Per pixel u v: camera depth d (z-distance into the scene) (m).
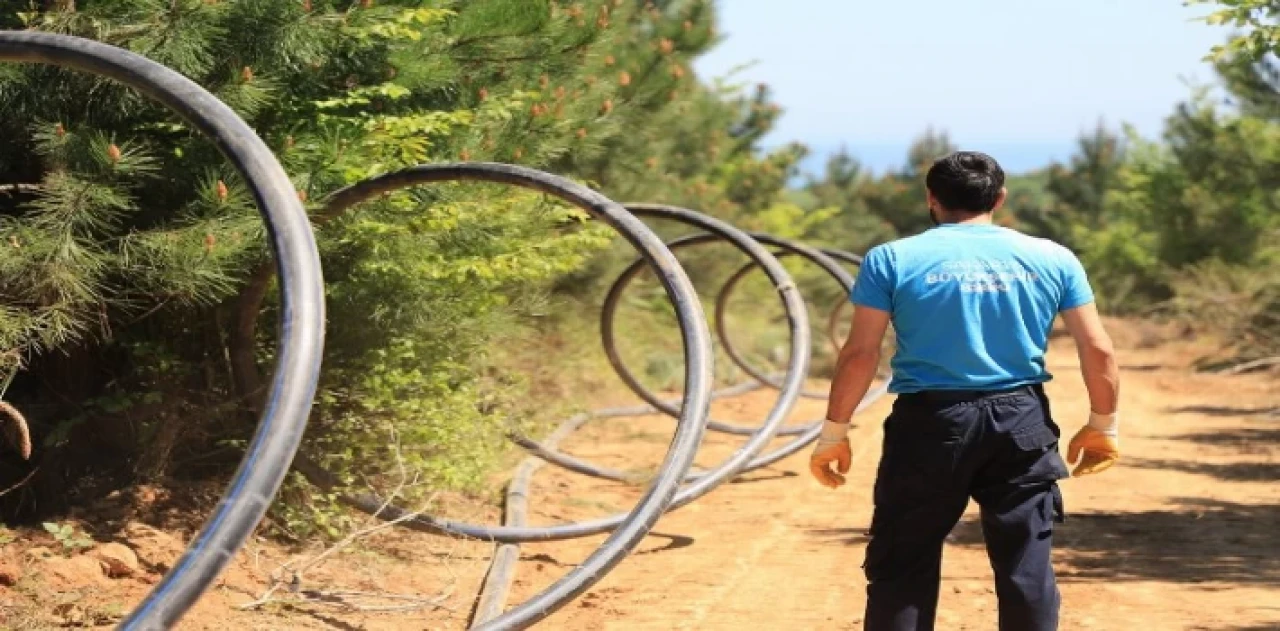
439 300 8.53
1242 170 27.66
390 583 7.46
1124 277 42.72
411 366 8.98
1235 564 8.27
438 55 8.63
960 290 4.71
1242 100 21.66
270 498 4.18
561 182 7.00
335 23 7.60
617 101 10.76
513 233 9.01
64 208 6.56
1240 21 8.88
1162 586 7.62
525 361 14.67
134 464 7.96
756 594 7.48
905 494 4.71
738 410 17.52
